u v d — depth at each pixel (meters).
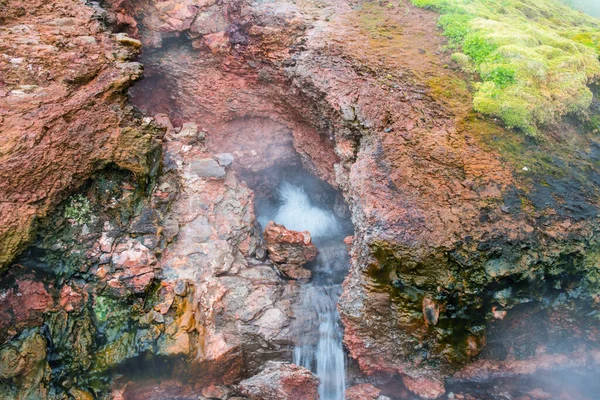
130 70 5.98
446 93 6.49
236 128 7.82
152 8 7.38
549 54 6.94
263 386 5.20
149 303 5.27
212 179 6.36
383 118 6.22
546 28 8.38
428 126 6.11
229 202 6.36
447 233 5.10
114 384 5.02
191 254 5.75
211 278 5.68
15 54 5.52
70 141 5.18
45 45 5.73
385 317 5.26
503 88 6.33
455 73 6.79
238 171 7.77
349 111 6.33
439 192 5.45
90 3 6.59
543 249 5.08
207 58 7.62
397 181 5.59
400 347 5.27
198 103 7.70
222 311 5.52
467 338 5.08
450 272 4.98
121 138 5.52
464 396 5.25
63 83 5.52
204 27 7.42
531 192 5.51
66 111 5.28
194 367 5.12
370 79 6.61
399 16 8.00
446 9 7.93
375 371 5.46
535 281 5.06
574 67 6.74
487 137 6.02
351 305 5.37
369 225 5.29
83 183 5.34
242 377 5.46
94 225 5.39
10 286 4.75
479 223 5.18
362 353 5.38
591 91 7.04
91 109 5.48
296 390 5.18
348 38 7.37
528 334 5.34
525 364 5.35
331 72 6.75
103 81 5.73
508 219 5.22
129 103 6.23
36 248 4.96
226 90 7.64
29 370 4.61
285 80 7.26
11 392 4.54
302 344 5.66
